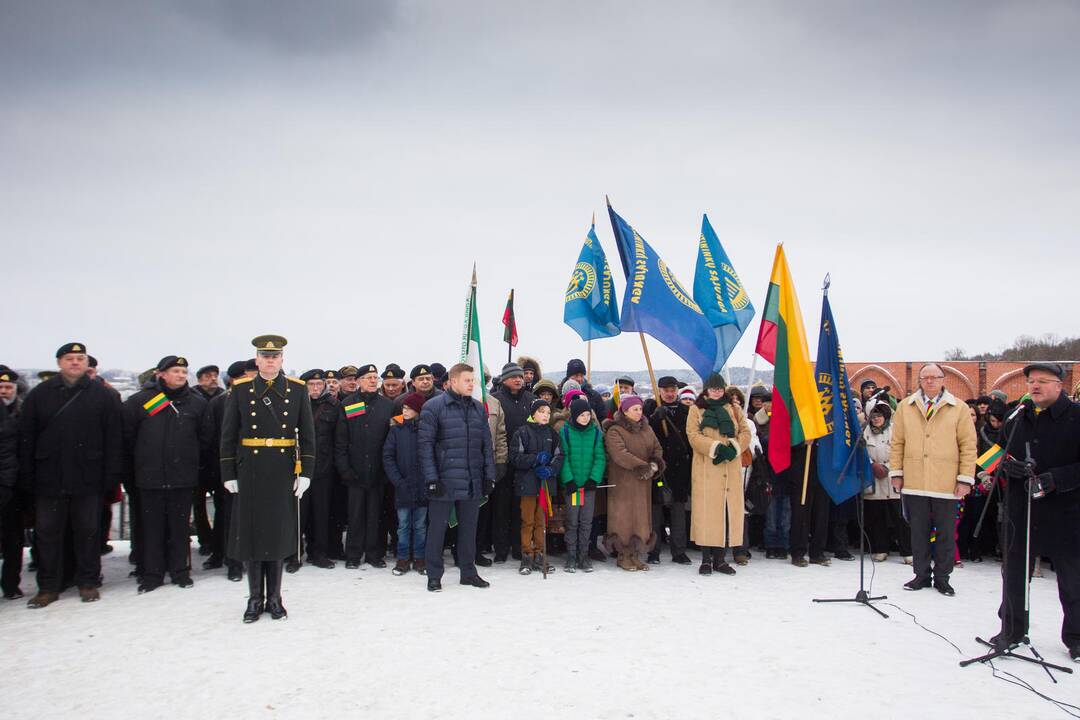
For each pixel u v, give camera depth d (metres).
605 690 4.90
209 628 6.24
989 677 5.25
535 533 8.97
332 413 8.85
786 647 5.82
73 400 7.21
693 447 8.55
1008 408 9.17
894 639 6.07
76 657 5.53
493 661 5.44
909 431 7.94
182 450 7.71
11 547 7.46
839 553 9.49
